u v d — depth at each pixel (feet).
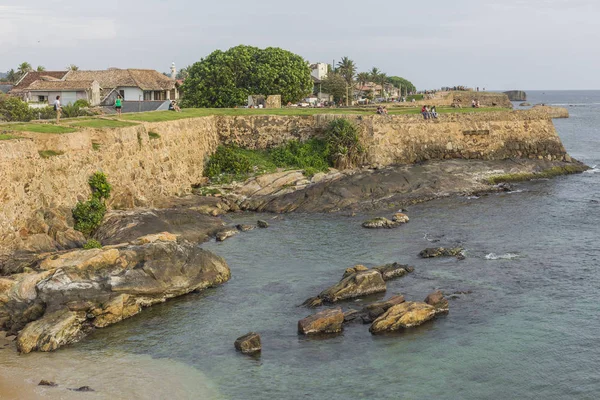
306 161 223.92
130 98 351.25
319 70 519.19
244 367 88.63
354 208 188.34
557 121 610.65
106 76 359.25
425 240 151.84
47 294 101.30
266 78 314.14
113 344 95.55
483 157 246.88
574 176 240.94
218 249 145.28
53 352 92.53
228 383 84.12
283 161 227.61
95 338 97.76
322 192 195.72
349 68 539.29
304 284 120.78
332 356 91.76
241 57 315.78
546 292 115.65
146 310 108.99
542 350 93.09
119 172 163.22
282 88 320.91
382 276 122.11
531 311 107.04
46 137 139.54
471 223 168.45
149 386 82.64
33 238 123.85
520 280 122.01
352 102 448.24
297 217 180.75
